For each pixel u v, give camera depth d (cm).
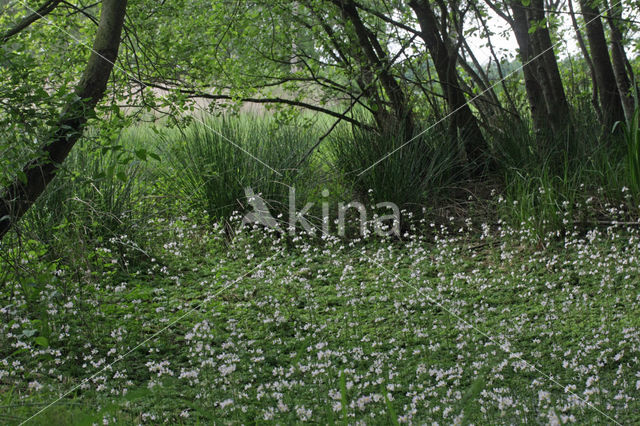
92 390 310
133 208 574
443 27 713
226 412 288
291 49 701
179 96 562
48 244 436
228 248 578
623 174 579
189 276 518
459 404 277
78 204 512
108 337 380
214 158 640
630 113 666
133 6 597
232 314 437
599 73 685
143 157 331
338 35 676
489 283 475
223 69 675
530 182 602
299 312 441
